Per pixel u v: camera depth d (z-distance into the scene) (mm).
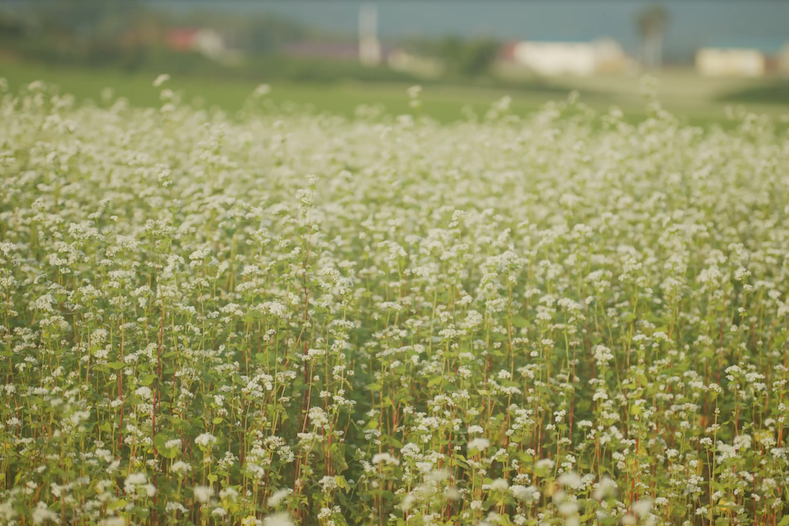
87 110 19500
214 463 7270
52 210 11266
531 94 71250
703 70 181875
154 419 7250
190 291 8750
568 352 9188
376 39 162125
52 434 7488
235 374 7516
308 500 7602
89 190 12133
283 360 8336
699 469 8148
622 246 10562
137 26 121250
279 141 12922
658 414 8391
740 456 7348
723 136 17781
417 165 14055
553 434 7914
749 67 178500
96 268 8828
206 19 153125
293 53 152625
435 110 45500
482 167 14234
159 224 9062
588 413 8781
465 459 7602
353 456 7625
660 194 12094
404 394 7902
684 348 9180
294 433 8070
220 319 8117
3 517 6266
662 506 7418
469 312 8188
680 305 9930
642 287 9578
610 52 195625
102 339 7703
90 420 7801
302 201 8820
